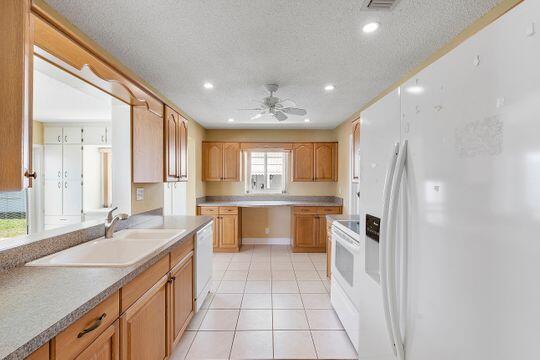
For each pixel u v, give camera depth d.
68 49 1.58
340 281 2.45
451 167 0.81
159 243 1.92
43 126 4.43
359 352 1.62
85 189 4.43
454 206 0.79
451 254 0.80
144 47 2.10
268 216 5.58
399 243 1.04
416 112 0.99
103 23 1.78
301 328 2.42
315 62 2.36
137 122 2.54
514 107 0.63
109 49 2.13
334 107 3.80
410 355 0.97
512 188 0.63
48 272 1.31
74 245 1.80
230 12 1.67
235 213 4.87
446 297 0.82
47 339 0.83
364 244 1.53
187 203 4.50
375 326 1.37
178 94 3.23
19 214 4.31
